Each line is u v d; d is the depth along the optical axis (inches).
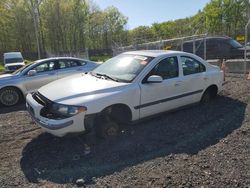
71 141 220.2
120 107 221.9
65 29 2620.6
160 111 249.1
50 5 2517.2
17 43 2546.8
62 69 408.5
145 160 186.2
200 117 260.2
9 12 2421.3
